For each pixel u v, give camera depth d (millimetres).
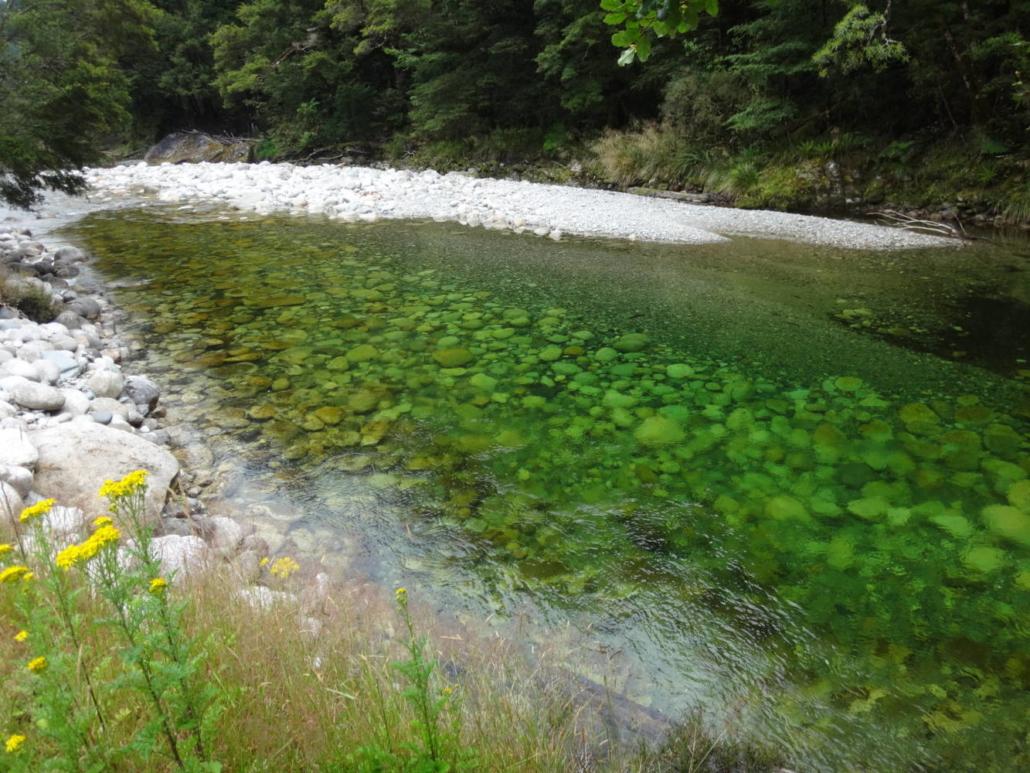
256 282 7918
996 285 7582
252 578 2738
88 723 1408
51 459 3219
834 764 2094
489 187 15062
